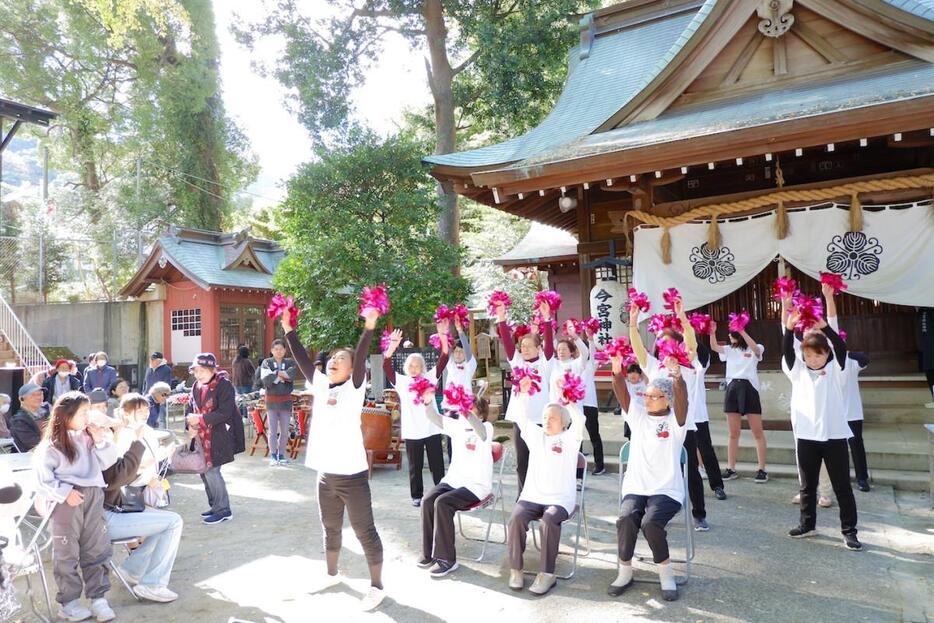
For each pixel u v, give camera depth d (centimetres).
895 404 841
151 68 2503
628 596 391
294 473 804
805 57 870
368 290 394
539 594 397
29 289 2378
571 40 1529
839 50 849
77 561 382
